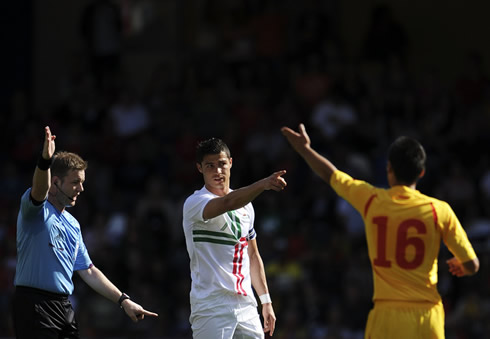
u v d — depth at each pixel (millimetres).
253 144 53969
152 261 46688
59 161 21719
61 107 57969
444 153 53344
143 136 55062
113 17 61375
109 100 58625
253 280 22828
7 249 47844
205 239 21391
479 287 43188
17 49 64062
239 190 19859
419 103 56094
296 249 46094
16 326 21172
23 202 20953
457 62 62031
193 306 21656
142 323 43500
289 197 50250
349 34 63188
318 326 42719
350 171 50594
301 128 21125
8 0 63844
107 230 49156
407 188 20000
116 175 53719
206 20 63531
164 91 59219
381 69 58125
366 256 43844
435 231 19594
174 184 53375
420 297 19438
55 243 21375
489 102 56812
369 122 54438
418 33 62562
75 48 64562
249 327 21578
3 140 57125
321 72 57750
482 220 48375
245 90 58562
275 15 61406
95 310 43562
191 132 55125
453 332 42125
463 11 61906
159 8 65562
